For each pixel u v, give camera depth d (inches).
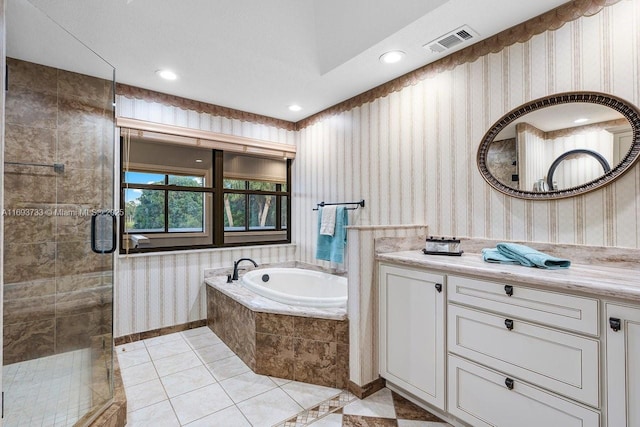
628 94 57.9
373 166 109.3
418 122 94.4
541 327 50.3
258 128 138.6
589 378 45.1
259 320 87.4
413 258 71.4
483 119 79.0
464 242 81.8
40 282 72.6
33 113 75.5
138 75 100.1
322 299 88.2
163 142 117.3
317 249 125.1
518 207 73.1
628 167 57.7
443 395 64.5
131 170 114.9
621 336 42.4
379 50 83.5
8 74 71.3
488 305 57.1
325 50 90.4
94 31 76.6
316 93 114.1
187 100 120.0
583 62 63.3
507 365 54.4
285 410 70.9
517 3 65.4
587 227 63.2
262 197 154.6
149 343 108.0
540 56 69.1
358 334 76.5
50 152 77.4
